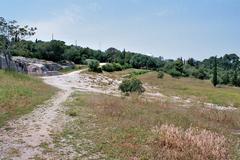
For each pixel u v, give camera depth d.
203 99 57.78
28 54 100.88
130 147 14.82
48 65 86.88
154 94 57.69
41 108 25.05
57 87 48.56
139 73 100.56
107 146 14.86
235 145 18.78
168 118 24.23
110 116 22.45
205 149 14.98
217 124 26.25
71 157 13.20
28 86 38.25
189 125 22.81
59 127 18.39
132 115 23.69
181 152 14.64
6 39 68.94
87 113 23.20
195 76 114.62
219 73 120.75
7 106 23.72
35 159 12.69
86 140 15.79
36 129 17.62
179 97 57.69
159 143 15.83
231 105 52.97
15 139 15.37
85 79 70.25
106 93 46.88
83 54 126.75
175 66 114.00
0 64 68.19
